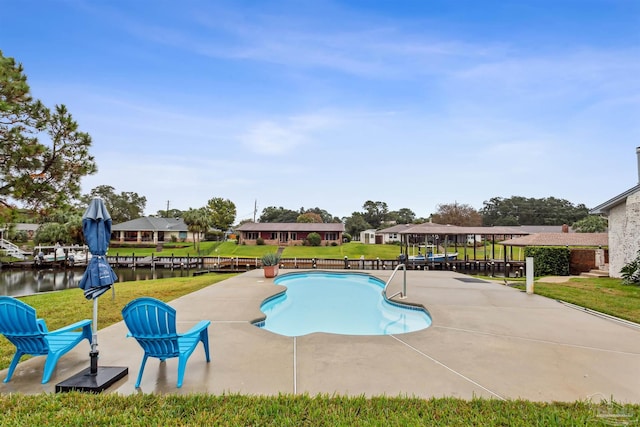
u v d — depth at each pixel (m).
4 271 31.02
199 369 4.20
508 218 78.06
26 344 3.86
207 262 34.88
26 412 3.05
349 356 4.70
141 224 54.19
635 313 7.68
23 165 9.93
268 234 51.44
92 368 3.79
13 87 9.75
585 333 6.00
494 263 29.39
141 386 3.70
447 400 3.33
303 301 11.11
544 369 4.29
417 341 5.45
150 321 3.59
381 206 91.75
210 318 6.98
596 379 3.98
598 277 15.88
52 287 22.55
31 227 52.53
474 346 5.21
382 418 2.96
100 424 2.87
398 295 10.06
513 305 8.56
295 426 2.84
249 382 3.82
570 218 76.44
